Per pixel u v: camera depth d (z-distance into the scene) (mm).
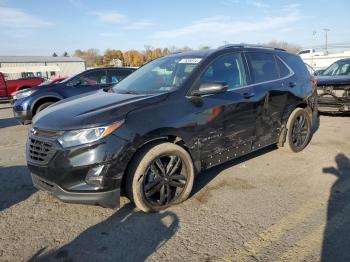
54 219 3641
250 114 4645
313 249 2947
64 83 9117
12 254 3014
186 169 3891
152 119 3562
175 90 3900
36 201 4109
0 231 3410
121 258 2920
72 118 3449
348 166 5086
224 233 3258
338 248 2953
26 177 4969
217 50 4523
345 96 8570
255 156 5652
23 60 60875
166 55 5219
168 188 3770
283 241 3088
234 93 4430
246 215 3605
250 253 2922
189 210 3758
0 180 4863
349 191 4156
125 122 3398
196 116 3914
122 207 3852
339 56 36906
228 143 4391
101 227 3439
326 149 6020
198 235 3236
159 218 3592
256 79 4883
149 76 4641
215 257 2885
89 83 9266
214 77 4285
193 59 4395
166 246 3072
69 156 3256
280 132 5410
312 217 3516
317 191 4191
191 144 3902
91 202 3324
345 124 8258
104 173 3275
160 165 3672
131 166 3504
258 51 5125
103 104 3729
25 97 8906
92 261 2891
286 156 5625
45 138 3428
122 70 9781
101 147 3254
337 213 3584
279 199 3986
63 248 3092
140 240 3188
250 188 4332
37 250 3070
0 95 17469
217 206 3838
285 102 5328
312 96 5973
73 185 3303
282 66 5480
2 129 9312
